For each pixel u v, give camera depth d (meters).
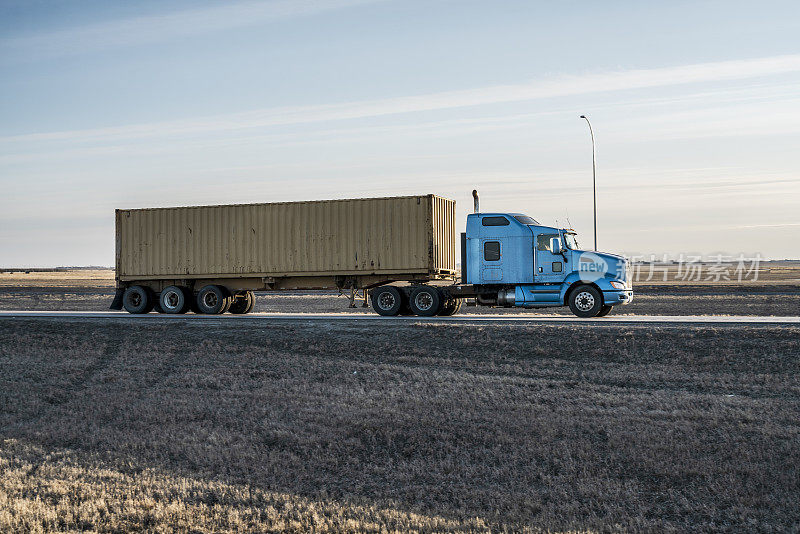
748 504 12.00
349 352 23.28
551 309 42.69
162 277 32.72
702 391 18.41
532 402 17.92
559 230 27.72
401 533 10.92
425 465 14.42
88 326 27.89
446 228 30.88
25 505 11.92
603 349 21.75
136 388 20.50
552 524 11.36
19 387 20.62
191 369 22.14
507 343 22.84
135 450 15.34
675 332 22.34
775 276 118.38
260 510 12.11
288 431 16.28
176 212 32.59
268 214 31.36
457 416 16.97
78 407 18.72
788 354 20.25
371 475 14.12
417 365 21.84
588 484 13.05
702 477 13.23
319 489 13.44
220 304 32.28
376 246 29.94
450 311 30.78
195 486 13.17
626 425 15.92
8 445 15.76
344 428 16.47
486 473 13.95
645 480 13.34
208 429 16.69
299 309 46.81
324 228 30.62
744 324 23.91
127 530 11.32
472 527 11.32
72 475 13.72
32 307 49.62
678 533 11.05
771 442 14.56
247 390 19.91
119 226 33.31
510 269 27.89
